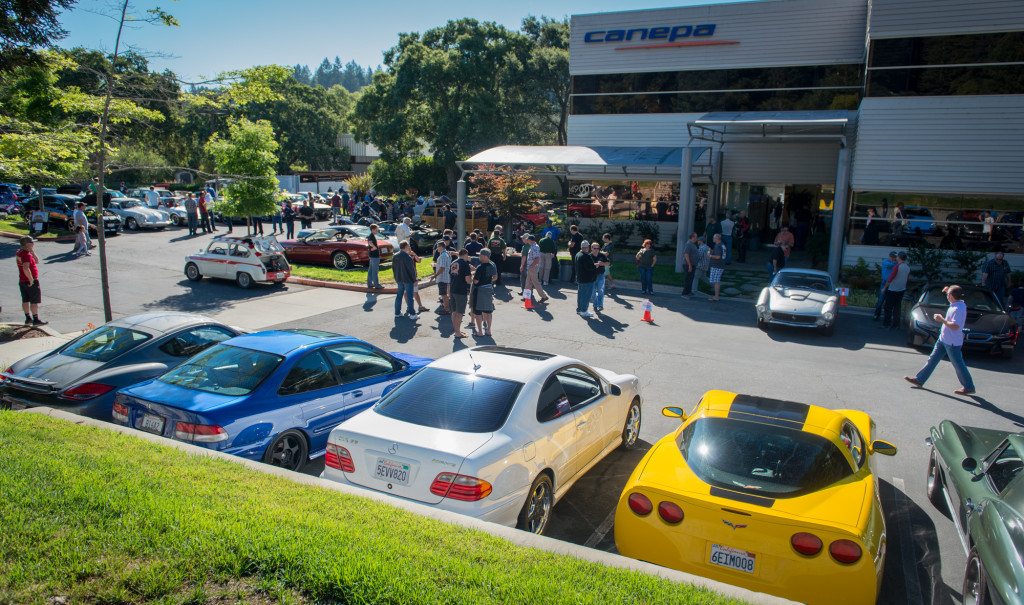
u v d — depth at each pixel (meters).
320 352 6.98
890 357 12.31
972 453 5.57
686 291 17.83
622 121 26.89
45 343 11.56
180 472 4.82
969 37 18.06
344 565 3.45
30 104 13.17
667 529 4.36
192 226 27.09
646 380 10.47
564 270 20.03
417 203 33.91
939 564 5.20
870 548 3.98
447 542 3.95
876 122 19.22
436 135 49.34
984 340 12.15
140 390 6.36
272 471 5.20
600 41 26.70
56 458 4.89
